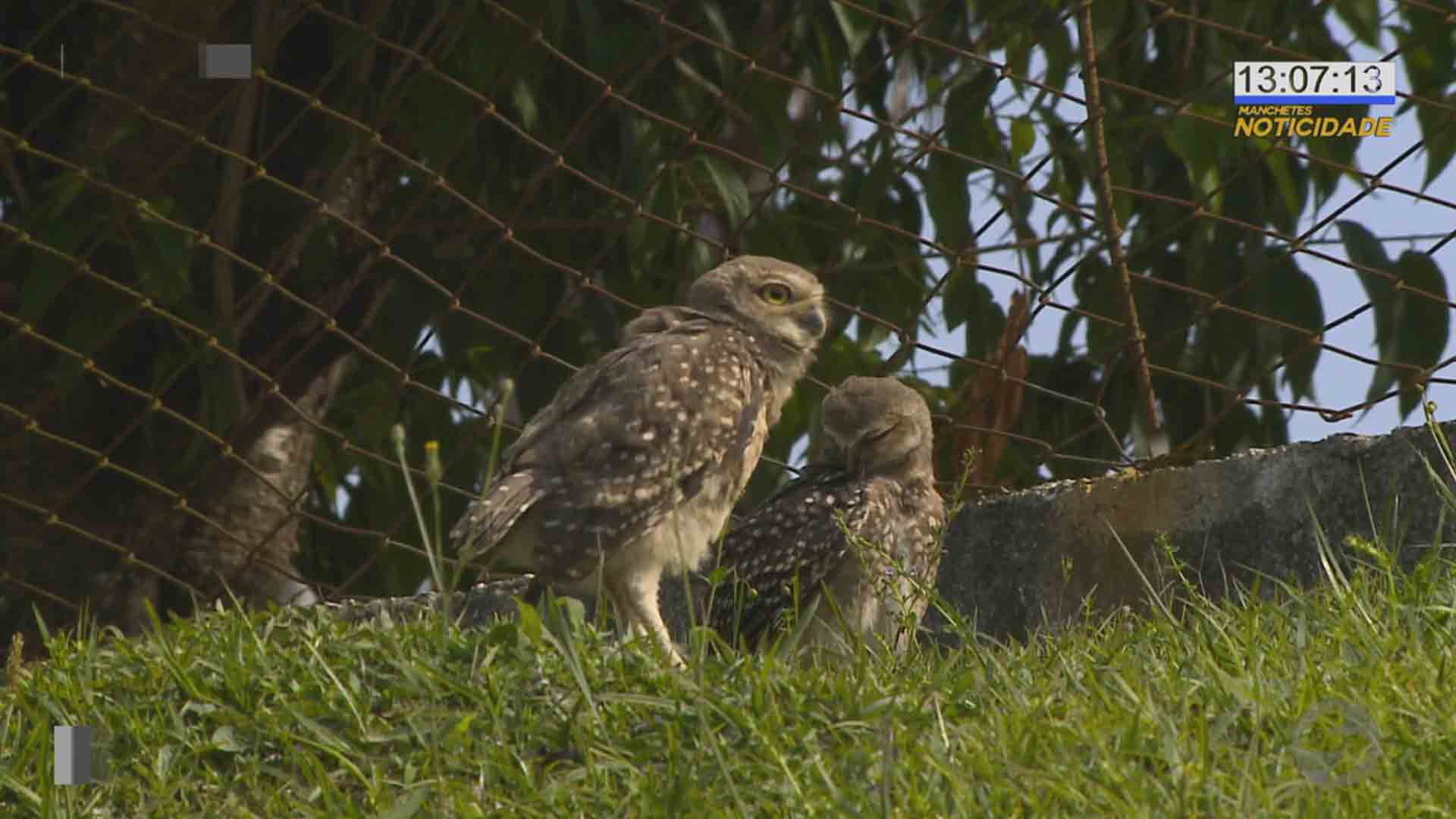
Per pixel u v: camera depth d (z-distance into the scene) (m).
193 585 12.82
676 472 9.35
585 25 11.80
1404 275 11.22
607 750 6.86
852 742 6.82
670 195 12.46
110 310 12.15
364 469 13.63
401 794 6.82
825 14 13.34
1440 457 9.18
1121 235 9.37
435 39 12.15
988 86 9.87
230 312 11.50
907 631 8.48
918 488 10.95
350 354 13.64
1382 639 7.26
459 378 13.83
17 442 12.89
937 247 9.41
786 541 10.78
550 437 9.38
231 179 10.98
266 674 7.64
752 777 6.56
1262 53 11.68
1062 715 6.90
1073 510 10.43
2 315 9.61
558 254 13.23
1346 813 5.80
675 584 11.30
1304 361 12.55
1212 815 5.81
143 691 7.69
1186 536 9.99
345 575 14.35
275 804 6.85
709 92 12.75
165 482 12.95
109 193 11.68
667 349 9.63
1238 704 6.72
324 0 12.41
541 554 9.15
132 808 6.97
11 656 8.38
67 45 13.02
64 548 12.75
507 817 6.46
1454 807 5.88
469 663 7.59
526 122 11.89
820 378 14.31
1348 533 9.46
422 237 13.18
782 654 8.04
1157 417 10.05
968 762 6.39
